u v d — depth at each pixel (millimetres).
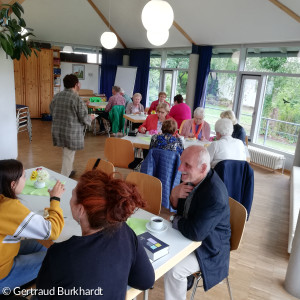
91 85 9852
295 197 3572
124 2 7324
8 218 1337
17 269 1518
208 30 6508
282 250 2883
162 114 4297
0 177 1360
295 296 2238
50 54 8742
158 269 1342
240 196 2404
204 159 1670
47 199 1933
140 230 1623
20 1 4062
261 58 6273
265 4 4926
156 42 3816
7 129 4492
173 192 1883
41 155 5355
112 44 5168
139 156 4770
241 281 2369
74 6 8234
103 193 963
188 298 2113
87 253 938
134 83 9320
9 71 4371
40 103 8969
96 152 5805
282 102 5926
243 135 3984
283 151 5840
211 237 1675
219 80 7324
